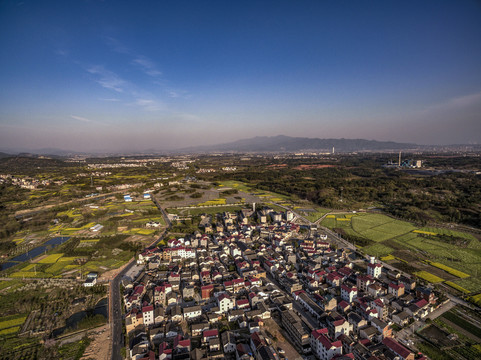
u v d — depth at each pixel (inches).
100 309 5575.8
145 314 5002.5
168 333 4722.0
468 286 6161.4
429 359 4092.0
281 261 7440.9
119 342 4616.1
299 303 5575.8
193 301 5836.6
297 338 4542.3
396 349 4062.5
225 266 7475.4
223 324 5022.1
